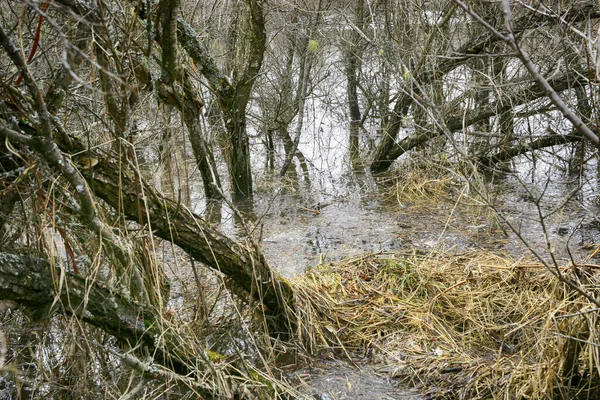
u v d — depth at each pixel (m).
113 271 3.40
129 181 3.30
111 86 3.18
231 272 3.83
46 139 2.48
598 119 4.12
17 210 3.32
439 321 4.26
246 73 7.02
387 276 4.80
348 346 4.07
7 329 3.40
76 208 2.98
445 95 7.67
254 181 8.41
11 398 3.40
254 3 6.63
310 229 6.43
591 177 7.48
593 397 3.11
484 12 6.72
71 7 2.99
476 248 5.58
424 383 3.61
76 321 3.04
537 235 5.79
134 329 3.13
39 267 2.83
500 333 4.12
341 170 8.76
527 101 6.76
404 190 7.46
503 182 7.49
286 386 3.60
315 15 8.88
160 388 3.40
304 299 4.27
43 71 3.65
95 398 3.27
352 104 11.63
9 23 3.45
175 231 3.54
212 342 4.11
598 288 3.22
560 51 6.46
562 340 3.12
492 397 3.39
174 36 4.22
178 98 5.17
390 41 7.65
